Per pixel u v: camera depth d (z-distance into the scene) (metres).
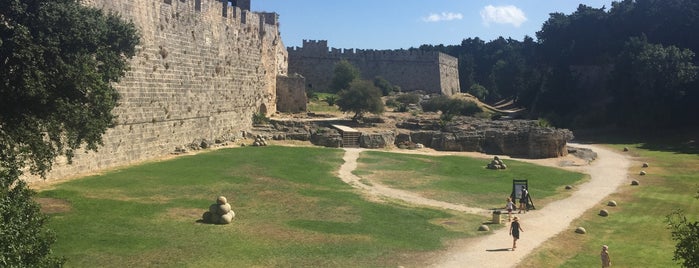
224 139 63.03
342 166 51.59
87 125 28.78
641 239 30.55
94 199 30.69
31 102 26.55
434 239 28.19
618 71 101.94
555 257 26.47
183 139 54.47
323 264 22.95
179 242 24.28
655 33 113.88
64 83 27.17
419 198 39.22
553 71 119.69
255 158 51.31
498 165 55.56
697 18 108.06
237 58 67.62
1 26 26.25
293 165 49.00
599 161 66.12
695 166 61.53
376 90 83.56
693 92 92.31
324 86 129.25
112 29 31.77
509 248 27.34
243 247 24.31
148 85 47.81
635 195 44.09
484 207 37.59
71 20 28.28
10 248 14.30
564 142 68.31
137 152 46.59
